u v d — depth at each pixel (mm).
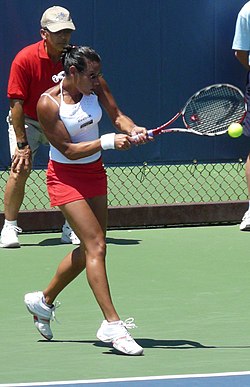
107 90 19297
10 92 26672
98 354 18172
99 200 18734
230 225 31281
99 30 31828
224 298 22484
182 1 32219
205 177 37156
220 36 32500
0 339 19406
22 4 31297
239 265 25781
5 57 31297
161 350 18391
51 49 26484
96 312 21391
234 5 32438
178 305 21875
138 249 27672
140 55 32094
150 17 32062
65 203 18500
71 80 18344
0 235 29422
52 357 18016
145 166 32406
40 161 32219
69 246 28094
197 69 32438
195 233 29984
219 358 17750
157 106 32312
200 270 25203
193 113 20891
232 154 32781
